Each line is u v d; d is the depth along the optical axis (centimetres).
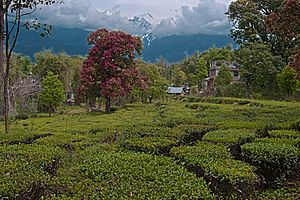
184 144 1074
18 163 665
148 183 564
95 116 2378
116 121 1914
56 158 750
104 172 625
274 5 3850
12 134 1200
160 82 3881
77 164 724
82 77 2905
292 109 2047
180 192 520
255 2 4038
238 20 4116
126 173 617
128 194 511
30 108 3425
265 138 1028
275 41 3809
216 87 4116
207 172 682
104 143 1105
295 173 873
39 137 1170
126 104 3444
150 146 923
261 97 3603
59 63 4578
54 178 599
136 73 2914
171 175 605
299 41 2255
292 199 718
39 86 3566
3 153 770
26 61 4738
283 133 1110
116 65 2858
